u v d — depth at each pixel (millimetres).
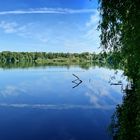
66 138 18891
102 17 10664
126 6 9898
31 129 20922
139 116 11547
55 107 29531
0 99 34969
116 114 15977
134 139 12328
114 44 10695
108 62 11234
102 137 18859
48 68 119125
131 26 9742
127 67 11039
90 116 24984
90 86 49844
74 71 94812
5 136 19266
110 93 39531
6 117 24734
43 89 45594
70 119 23922
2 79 64562
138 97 11203
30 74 81500
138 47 9531
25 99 35031
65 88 47188
